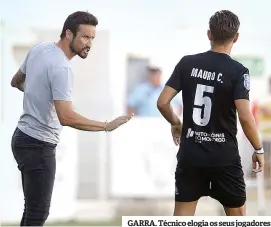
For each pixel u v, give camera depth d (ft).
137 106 101.76
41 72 56.75
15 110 96.43
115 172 101.96
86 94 100.73
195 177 55.26
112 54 101.19
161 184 102.53
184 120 55.26
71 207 100.37
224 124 54.24
